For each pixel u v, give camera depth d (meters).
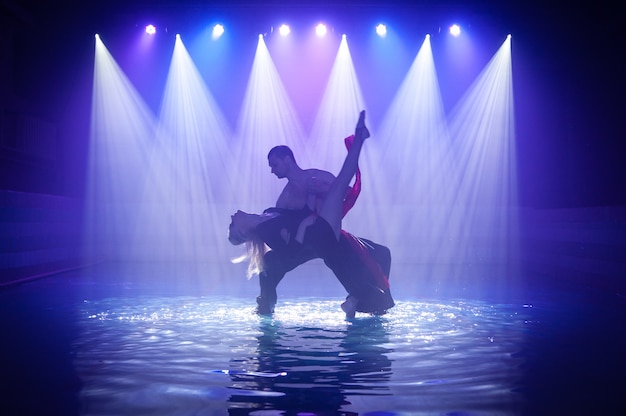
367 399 2.88
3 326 5.04
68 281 9.27
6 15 11.46
